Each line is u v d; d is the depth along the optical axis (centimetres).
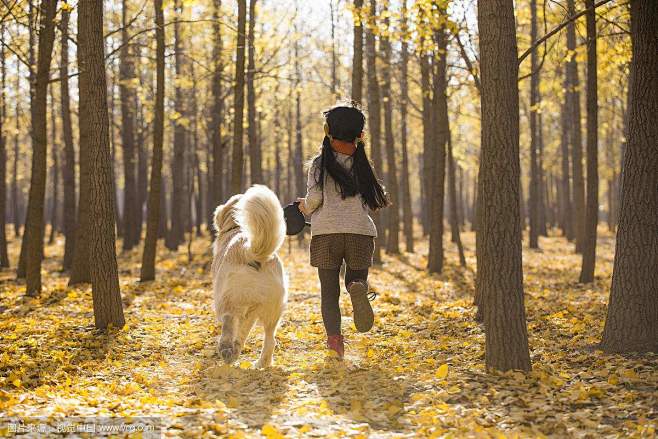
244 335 554
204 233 3906
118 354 685
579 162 2289
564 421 438
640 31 650
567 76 2222
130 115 2552
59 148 3628
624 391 496
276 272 561
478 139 3172
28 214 1177
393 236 2336
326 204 584
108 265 820
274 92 2214
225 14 1703
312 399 490
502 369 548
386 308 1043
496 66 547
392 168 2267
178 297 1183
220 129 2077
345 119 584
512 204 550
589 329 769
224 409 452
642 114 646
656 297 631
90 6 799
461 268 1839
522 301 554
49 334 773
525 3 1445
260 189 539
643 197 638
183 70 2200
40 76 1140
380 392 515
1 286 1382
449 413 450
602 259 2138
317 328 844
